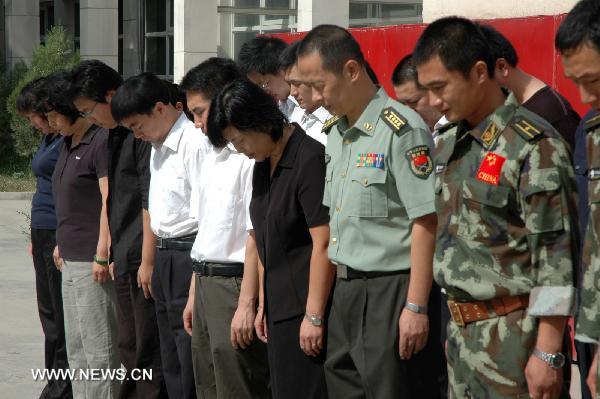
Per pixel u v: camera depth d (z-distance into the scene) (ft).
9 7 82.69
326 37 14.32
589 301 11.31
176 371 19.74
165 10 69.87
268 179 16.16
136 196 20.38
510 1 26.78
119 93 18.84
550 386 11.44
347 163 14.57
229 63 17.71
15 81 77.36
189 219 18.97
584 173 14.24
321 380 15.74
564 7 25.20
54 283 23.32
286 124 15.88
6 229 52.37
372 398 14.46
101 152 20.85
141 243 20.43
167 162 19.04
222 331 17.52
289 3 55.01
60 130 21.35
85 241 21.48
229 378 17.58
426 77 11.98
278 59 19.63
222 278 17.52
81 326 21.59
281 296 15.85
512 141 11.63
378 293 14.26
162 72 70.74
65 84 21.06
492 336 11.90
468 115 12.02
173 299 19.24
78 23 88.79
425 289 13.80
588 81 10.98
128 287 20.62
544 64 24.06
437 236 12.41
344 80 14.30
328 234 15.24
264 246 16.01
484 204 11.74
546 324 11.39
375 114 14.43
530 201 11.37
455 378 12.50
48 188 23.66
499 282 11.76
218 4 54.85
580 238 11.57
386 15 51.47
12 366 25.89
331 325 14.98
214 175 17.74
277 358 15.98
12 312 32.17
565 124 15.74
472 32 11.84
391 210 14.19
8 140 78.13
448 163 12.27
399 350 14.08
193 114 17.95
